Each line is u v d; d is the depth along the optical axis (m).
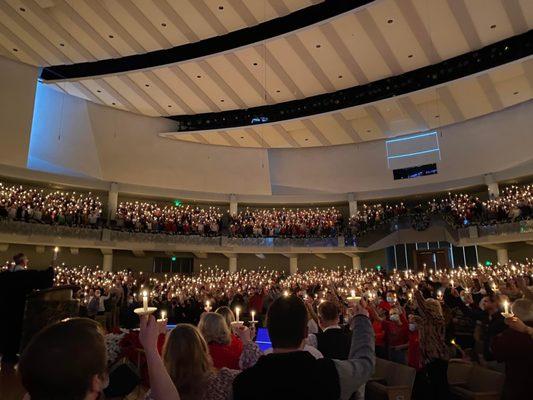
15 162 20.50
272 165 29.05
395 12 18.66
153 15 19.38
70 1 18.28
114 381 4.12
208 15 19.45
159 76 22.81
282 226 25.83
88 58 21.72
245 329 2.92
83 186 22.84
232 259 25.58
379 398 5.35
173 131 26.94
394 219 25.19
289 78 23.23
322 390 1.68
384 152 27.33
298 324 1.90
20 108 20.94
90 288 14.48
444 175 25.23
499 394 4.93
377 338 6.82
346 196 27.28
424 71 23.50
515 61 19.84
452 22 19.25
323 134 27.08
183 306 13.63
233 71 22.66
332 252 25.52
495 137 23.78
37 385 1.21
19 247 20.59
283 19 21.23
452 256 24.98
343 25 19.47
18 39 20.02
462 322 8.44
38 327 4.25
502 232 20.48
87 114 24.28
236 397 1.71
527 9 18.47
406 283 11.88
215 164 27.78
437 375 5.49
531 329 3.53
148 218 23.23
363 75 23.00
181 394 2.40
